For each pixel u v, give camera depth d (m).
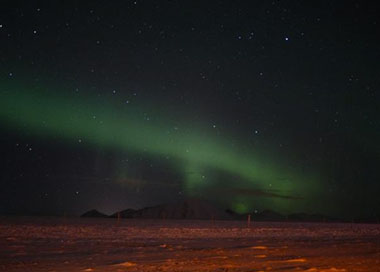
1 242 18.38
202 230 32.53
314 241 23.08
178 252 15.23
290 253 15.56
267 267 11.41
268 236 27.66
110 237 22.62
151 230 30.58
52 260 12.44
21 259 12.66
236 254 14.85
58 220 49.91
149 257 13.50
